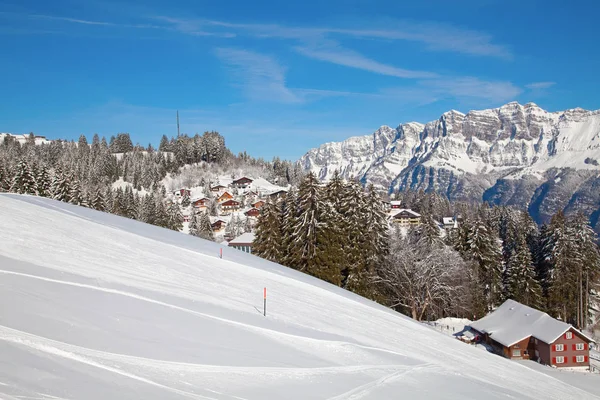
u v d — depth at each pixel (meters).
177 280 20.62
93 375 9.27
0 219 22.55
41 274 15.27
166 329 13.44
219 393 10.14
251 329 16.14
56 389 8.22
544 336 41.59
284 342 15.83
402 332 25.14
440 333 30.64
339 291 33.34
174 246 29.17
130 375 9.77
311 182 47.62
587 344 41.16
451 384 16.17
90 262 19.20
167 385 9.80
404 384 14.62
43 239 20.86
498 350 44.75
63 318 11.85
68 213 31.95
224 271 26.16
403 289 52.03
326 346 16.88
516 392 18.22
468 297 52.31
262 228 51.81
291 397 11.04
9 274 14.29
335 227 47.28
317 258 46.44
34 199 36.47
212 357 12.29
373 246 49.38
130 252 23.72
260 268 30.70
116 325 12.52
